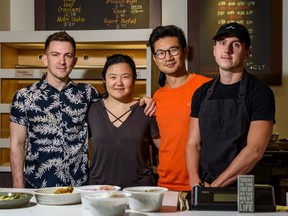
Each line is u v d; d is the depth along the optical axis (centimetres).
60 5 387
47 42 283
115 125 266
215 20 377
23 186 283
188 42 380
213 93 235
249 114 224
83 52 381
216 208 176
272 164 326
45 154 276
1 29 374
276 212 174
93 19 384
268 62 374
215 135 228
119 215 163
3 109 350
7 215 167
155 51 279
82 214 167
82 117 282
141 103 273
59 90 282
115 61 266
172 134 268
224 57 224
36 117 277
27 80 376
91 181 269
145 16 380
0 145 347
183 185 269
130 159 261
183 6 385
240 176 174
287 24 375
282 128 378
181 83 280
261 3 374
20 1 397
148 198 171
